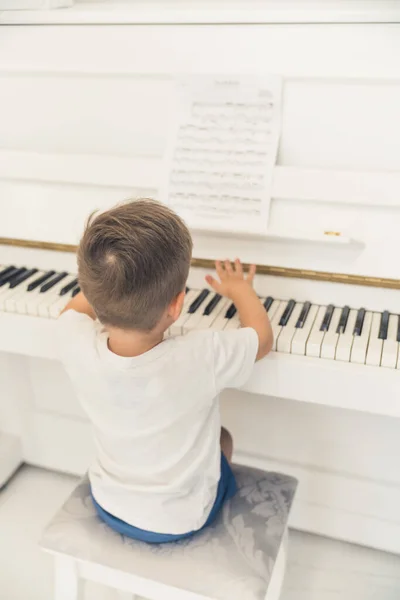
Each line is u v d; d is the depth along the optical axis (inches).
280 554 48.7
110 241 36.1
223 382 41.2
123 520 43.3
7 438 75.5
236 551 42.5
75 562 45.2
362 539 67.2
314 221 51.0
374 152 49.9
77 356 41.0
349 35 47.6
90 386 40.7
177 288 38.6
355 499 65.7
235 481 48.7
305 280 53.0
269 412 65.5
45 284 56.1
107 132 55.7
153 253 36.3
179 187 52.4
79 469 76.0
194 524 43.0
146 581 43.6
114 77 53.8
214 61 51.1
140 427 40.2
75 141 56.9
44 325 52.7
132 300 36.8
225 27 50.1
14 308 53.4
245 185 51.0
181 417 40.1
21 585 60.8
